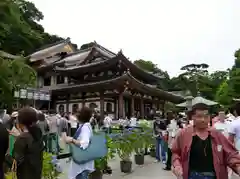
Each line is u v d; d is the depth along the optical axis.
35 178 3.51
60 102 35.75
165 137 10.39
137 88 31.08
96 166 7.01
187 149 3.26
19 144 3.46
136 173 8.85
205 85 72.81
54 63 39.91
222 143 3.24
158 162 11.10
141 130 11.58
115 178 8.04
